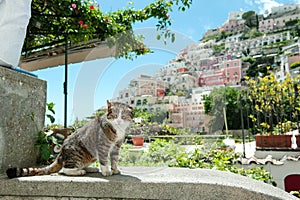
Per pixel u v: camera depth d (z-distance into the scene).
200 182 1.35
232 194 1.33
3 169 1.63
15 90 1.77
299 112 5.44
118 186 1.36
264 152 4.78
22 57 4.43
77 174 1.53
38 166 1.93
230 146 4.25
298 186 4.12
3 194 1.42
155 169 1.63
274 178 4.11
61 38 4.21
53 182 1.39
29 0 1.86
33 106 1.96
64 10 3.45
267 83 5.61
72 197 1.38
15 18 1.78
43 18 3.63
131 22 3.82
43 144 2.00
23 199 1.40
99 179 1.41
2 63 1.76
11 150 1.71
